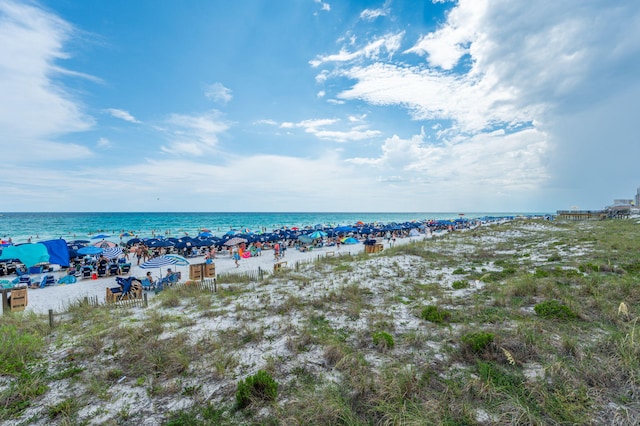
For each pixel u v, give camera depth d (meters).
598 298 7.43
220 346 6.26
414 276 12.80
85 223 86.31
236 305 9.16
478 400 4.12
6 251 12.77
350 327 7.11
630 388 4.15
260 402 4.30
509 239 24.48
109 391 4.83
